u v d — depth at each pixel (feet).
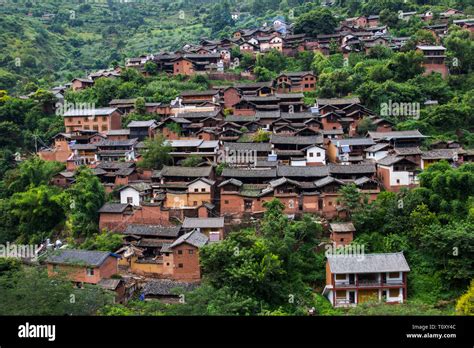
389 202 201.77
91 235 213.66
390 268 170.30
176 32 629.51
